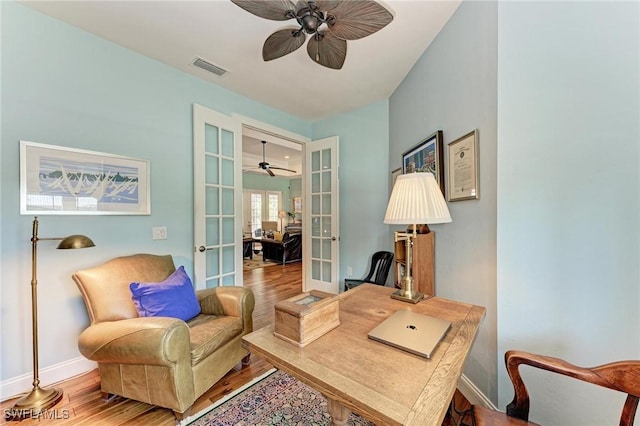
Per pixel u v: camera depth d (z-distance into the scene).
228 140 3.00
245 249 7.04
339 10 1.46
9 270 1.70
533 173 1.33
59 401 1.65
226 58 2.39
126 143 2.21
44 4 1.75
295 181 10.16
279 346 0.90
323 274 3.95
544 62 1.30
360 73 2.68
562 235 1.26
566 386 1.27
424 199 1.27
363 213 3.56
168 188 2.47
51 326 1.85
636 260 1.12
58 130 1.88
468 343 0.92
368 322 1.09
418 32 2.06
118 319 1.69
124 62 2.21
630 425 0.79
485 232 1.54
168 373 1.44
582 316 1.23
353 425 1.45
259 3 1.42
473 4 1.64
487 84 1.51
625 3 1.12
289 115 3.76
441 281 2.08
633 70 1.10
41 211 1.81
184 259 2.58
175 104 2.53
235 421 1.49
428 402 0.63
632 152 1.12
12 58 1.72
